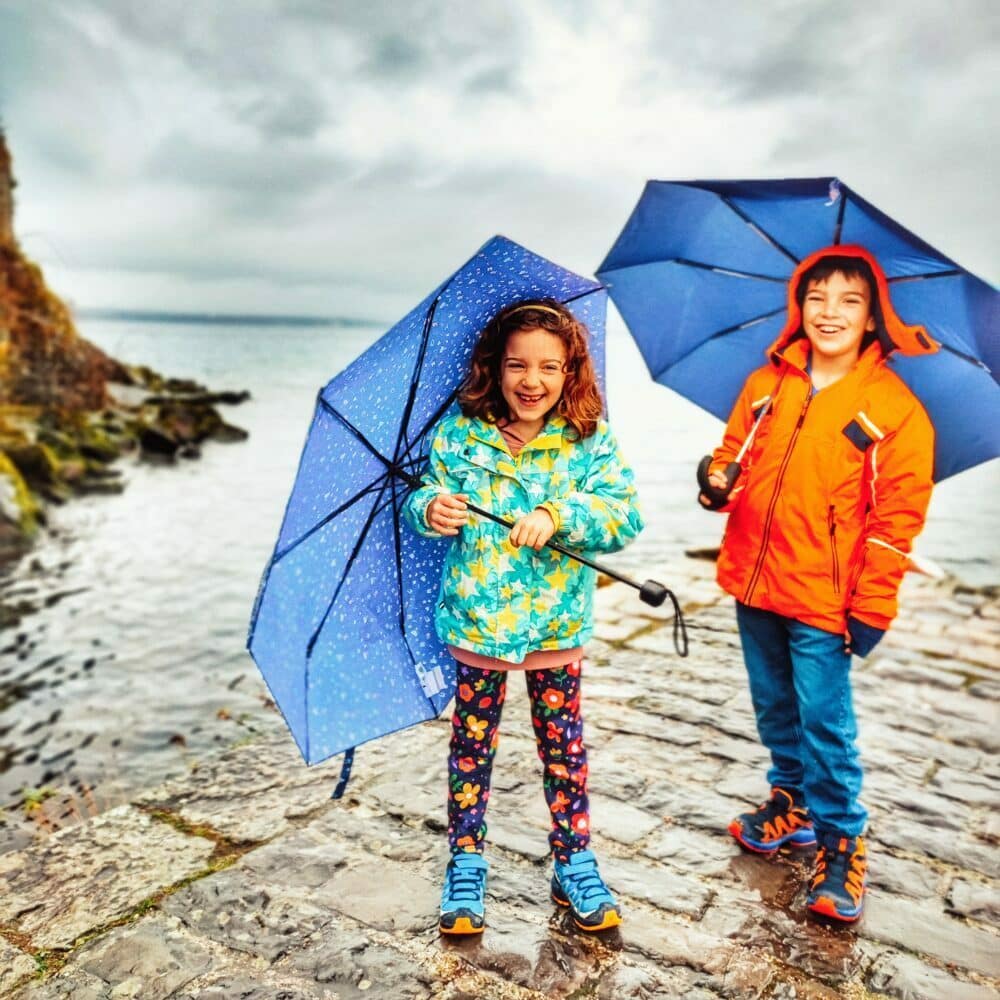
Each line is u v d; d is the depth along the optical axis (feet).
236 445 69.36
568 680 7.77
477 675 7.74
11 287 69.41
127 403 83.56
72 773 16.99
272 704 19.74
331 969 7.41
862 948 7.80
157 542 37.04
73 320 75.92
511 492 7.43
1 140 69.92
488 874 8.68
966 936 8.00
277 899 8.30
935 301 8.01
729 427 8.82
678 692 13.14
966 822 9.83
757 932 7.97
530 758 11.05
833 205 7.80
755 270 9.14
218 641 24.81
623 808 9.98
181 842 9.25
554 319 7.13
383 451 7.41
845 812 8.35
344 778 7.93
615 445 7.73
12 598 28.86
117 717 19.65
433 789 10.28
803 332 8.41
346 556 7.47
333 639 7.58
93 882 8.56
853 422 7.86
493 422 7.48
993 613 17.17
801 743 8.47
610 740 11.62
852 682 13.69
